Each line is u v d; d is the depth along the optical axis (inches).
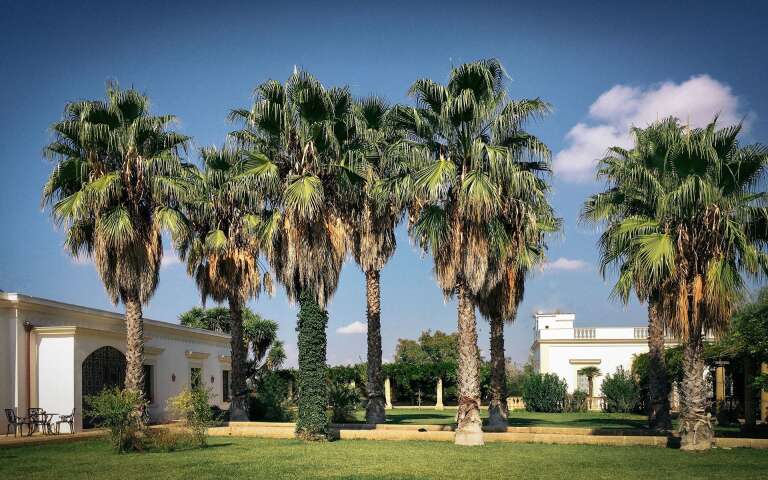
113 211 824.9
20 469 571.8
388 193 783.1
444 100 730.2
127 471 555.2
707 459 621.9
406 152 742.5
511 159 716.7
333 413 1098.7
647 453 670.5
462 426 755.4
